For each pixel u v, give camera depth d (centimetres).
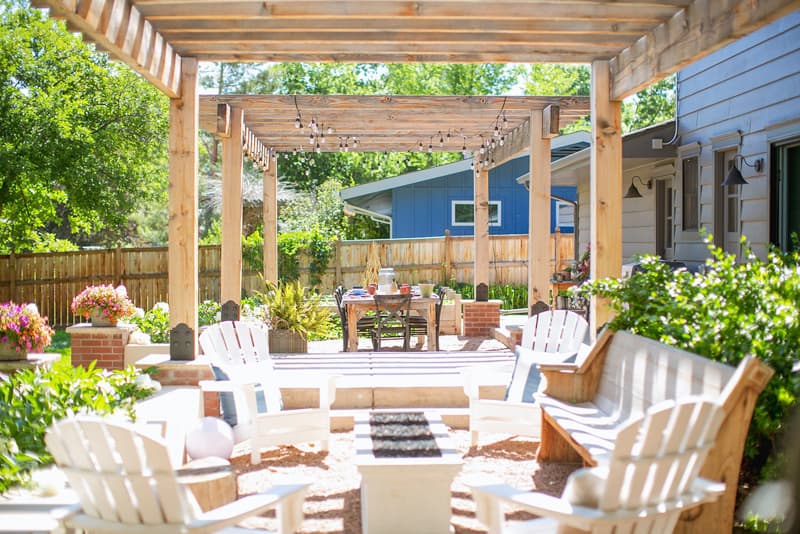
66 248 1825
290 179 2578
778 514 314
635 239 1027
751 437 324
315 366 649
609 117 552
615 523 231
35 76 1435
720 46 409
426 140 995
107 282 1349
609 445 320
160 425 383
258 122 848
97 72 1486
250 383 446
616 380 396
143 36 468
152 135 1562
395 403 552
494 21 492
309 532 328
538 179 755
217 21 496
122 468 233
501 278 1494
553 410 395
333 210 2170
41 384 404
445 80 2880
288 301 794
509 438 493
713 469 272
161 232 2558
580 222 1235
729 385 269
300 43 544
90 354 671
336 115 809
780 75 662
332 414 522
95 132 1483
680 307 362
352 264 1445
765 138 687
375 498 307
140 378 486
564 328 535
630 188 947
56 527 245
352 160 2678
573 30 491
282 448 475
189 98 549
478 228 995
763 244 693
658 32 479
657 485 236
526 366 492
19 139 1352
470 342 923
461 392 555
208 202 2400
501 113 787
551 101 745
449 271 1482
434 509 309
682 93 859
